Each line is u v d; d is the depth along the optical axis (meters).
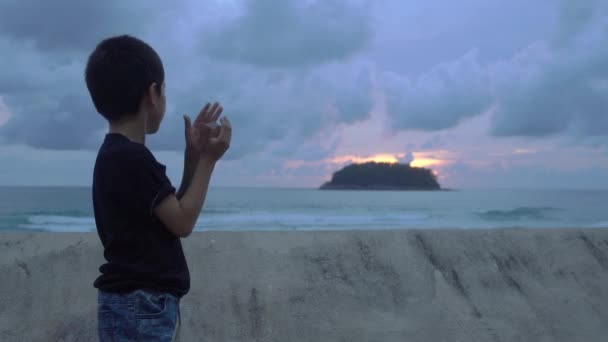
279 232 4.16
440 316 3.66
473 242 4.25
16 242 3.82
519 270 4.11
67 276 3.62
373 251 4.04
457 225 30.88
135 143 1.79
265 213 34.59
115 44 1.84
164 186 1.75
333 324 3.52
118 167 1.74
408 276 3.91
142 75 1.81
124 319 1.70
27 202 39.25
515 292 3.94
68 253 3.76
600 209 41.03
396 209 40.19
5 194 51.09
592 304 3.94
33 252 3.75
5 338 3.27
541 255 4.25
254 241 4.01
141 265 1.73
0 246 3.77
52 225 24.98
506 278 4.03
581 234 4.50
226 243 3.95
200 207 1.82
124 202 1.73
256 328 3.44
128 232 1.74
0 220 26.70
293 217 32.44
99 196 1.80
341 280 3.80
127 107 1.82
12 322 3.36
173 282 1.76
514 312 3.78
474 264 4.08
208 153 1.87
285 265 3.84
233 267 3.77
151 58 1.86
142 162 1.74
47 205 35.91
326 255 3.95
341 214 35.16
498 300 3.86
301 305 3.60
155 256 1.75
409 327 3.56
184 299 3.54
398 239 4.17
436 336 3.53
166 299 1.74
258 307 3.55
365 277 3.85
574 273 4.16
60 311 3.42
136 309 1.70
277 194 71.12
